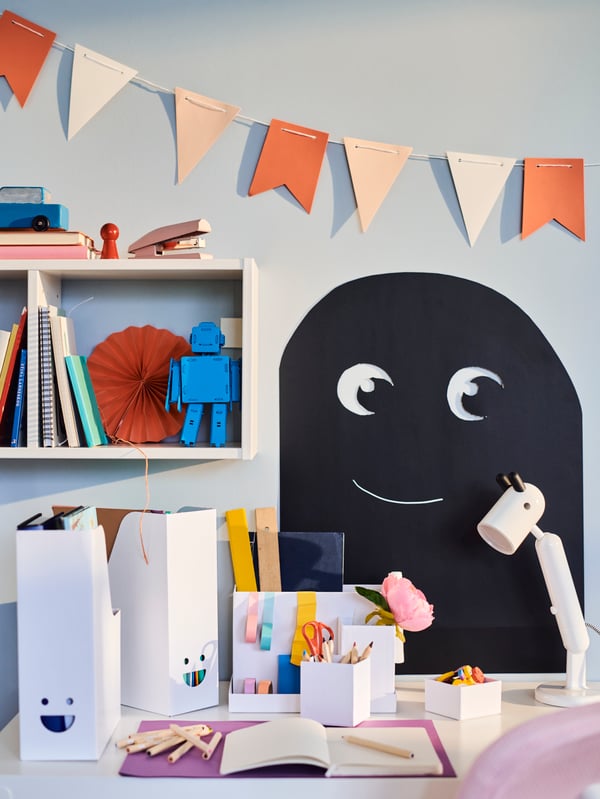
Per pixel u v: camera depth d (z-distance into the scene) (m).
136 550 1.47
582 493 1.69
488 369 1.69
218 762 1.25
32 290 1.52
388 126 1.69
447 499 1.69
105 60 1.68
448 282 1.70
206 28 1.69
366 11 1.69
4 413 1.53
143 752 1.30
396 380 1.69
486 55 1.69
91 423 1.54
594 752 1.14
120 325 1.69
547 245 1.70
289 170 1.69
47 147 1.69
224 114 1.68
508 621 1.68
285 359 1.69
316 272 1.69
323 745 1.27
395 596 1.50
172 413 1.67
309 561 1.65
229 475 1.69
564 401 1.70
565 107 1.69
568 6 1.69
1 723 1.67
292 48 1.69
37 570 1.26
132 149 1.69
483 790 1.08
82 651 1.27
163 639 1.44
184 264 1.52
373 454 1.69
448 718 1.44
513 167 1.69
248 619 1.52
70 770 1.23
